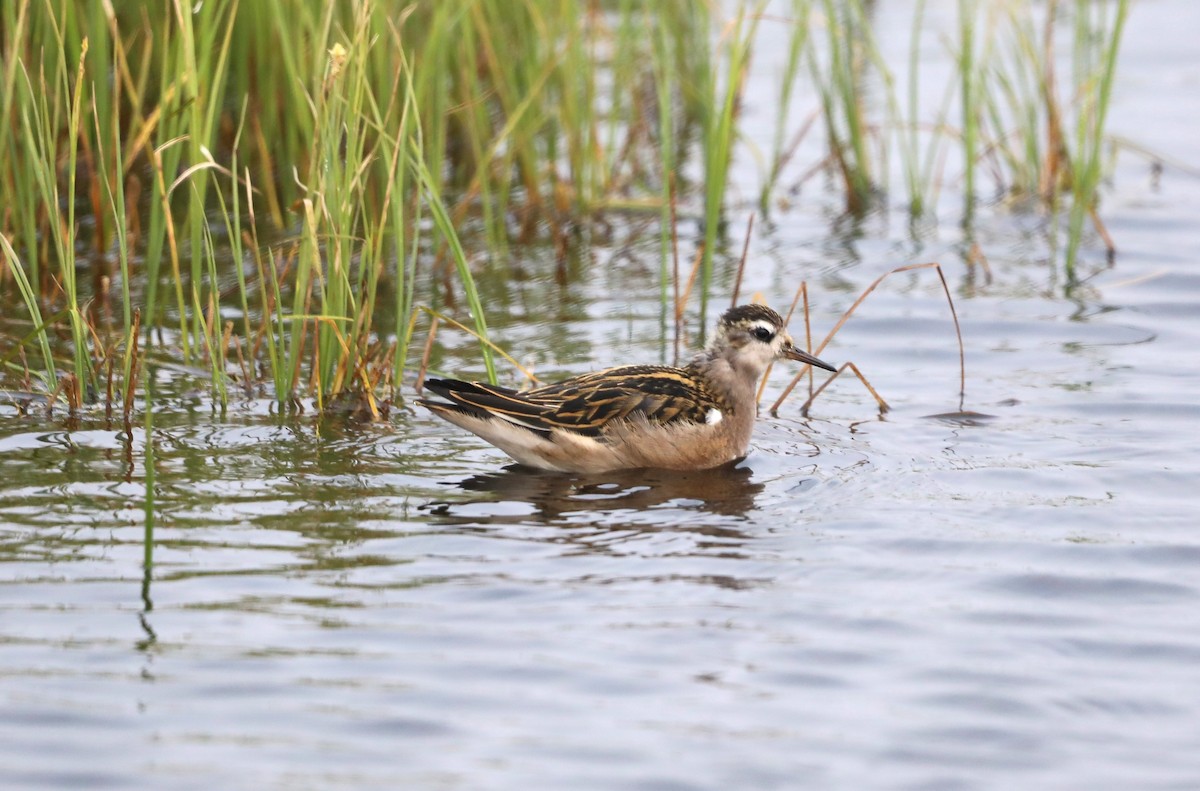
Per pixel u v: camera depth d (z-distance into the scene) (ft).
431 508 41.57
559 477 44.98
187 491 41.98
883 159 79.41
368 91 48.85
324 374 50.06
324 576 36.47
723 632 33.86
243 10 64.23
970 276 66.59
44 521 39.32
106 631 33.06
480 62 77.71
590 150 72.90
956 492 43.32
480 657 32.40
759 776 27.96
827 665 32.42
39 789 26.91
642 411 45.78
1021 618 34.94
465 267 48.88
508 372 53.72
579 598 35.55
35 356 53.31
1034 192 77.25
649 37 86.02
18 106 55.67
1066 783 27.94
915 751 28.96
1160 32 104.68
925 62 96.32
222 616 34.01
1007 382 53.93
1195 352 56.95
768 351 48.16
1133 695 31.35
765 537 39.83
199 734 28.91
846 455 46.85
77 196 69.41
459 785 27.43
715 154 57.82
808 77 96.17
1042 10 105.19
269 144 65.67
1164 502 42.47
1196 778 28.14
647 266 67.67
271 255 50.62
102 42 58.34
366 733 29.14
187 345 52.54
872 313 61.93
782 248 70.49
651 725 29.73
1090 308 62.23
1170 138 84.02
